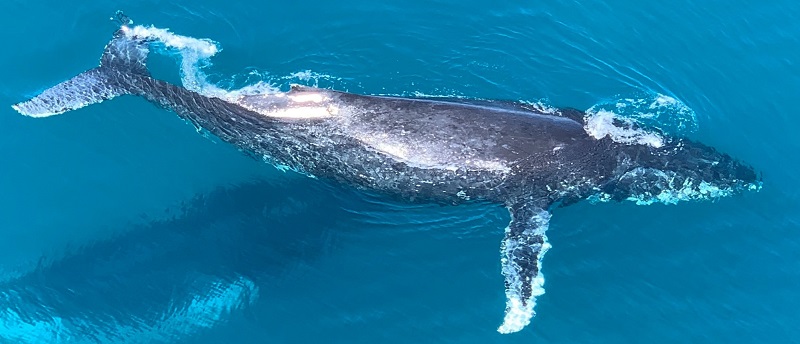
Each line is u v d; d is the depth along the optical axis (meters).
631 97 20.78
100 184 18.06
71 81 18.89
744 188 18.89
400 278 16.84
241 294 16.47
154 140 18.89
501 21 22.61
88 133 18.84
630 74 21.48
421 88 20.70
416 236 17.59
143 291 16.44
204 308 16.23
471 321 16.19
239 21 21.80
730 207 18.62
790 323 16.55
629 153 18.42
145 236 17.33
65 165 18.27
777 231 18.19
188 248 17.19
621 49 22.09
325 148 17.69
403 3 22.78
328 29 21.95
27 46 20.31
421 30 22.22
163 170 18.44
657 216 18.31
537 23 22.62
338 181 18.27
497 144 17.39
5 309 16.06
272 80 20.47
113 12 21.33
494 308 16.41
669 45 22.28
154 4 21.75
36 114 18.39
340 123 17.58
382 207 18.19
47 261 16.83
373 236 17.55
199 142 18.97
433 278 16.86
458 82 20.95
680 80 21.41
